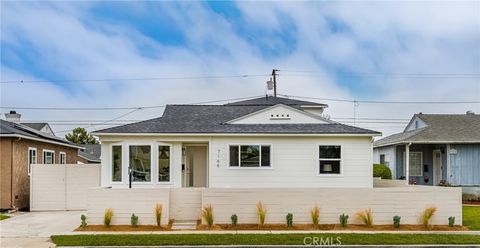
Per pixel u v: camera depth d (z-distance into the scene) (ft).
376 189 50.88
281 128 63.46
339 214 50.60
